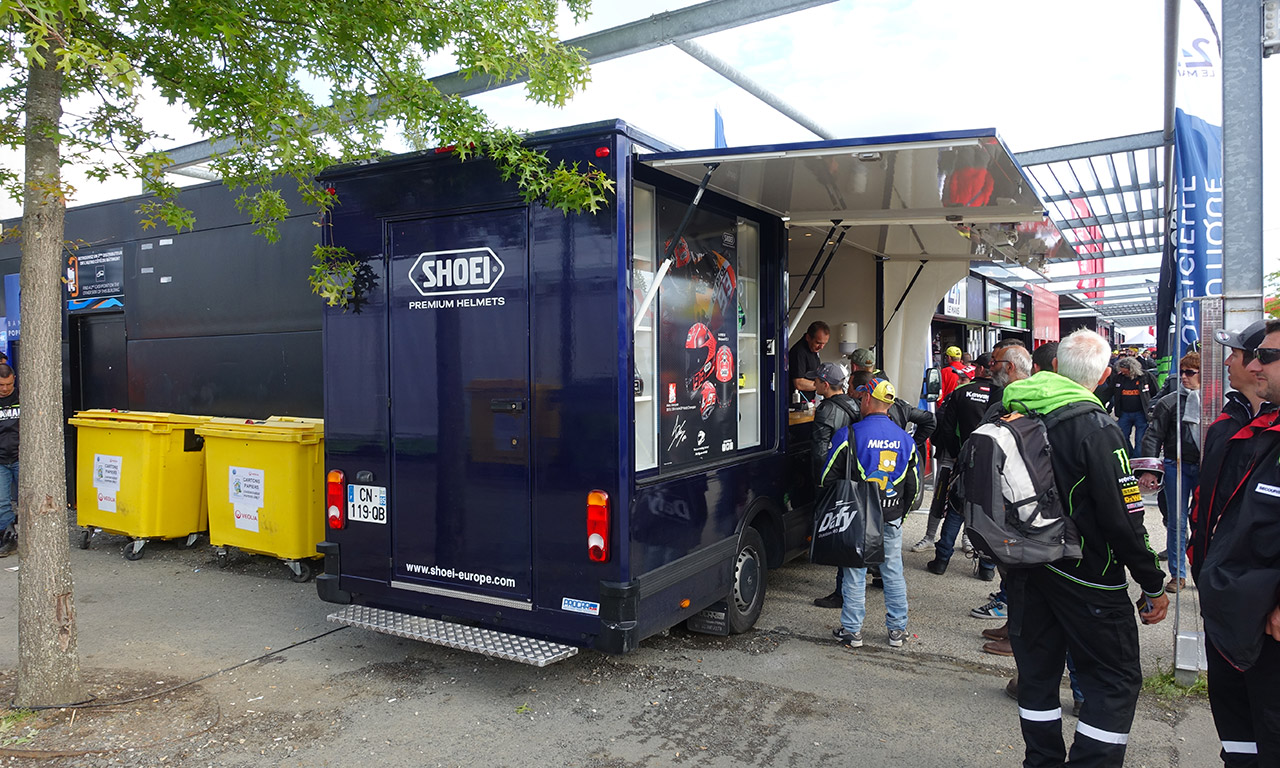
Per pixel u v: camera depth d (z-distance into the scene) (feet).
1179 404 13.17
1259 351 7.48
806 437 19.69
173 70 13.74
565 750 11.51
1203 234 18.56
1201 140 18.47
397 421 14.10
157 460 22.02
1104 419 8.98
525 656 12.16
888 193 14.87
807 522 18.99
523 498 12.89
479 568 13.38
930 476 30.40
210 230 23.89
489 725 12.32
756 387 17.26
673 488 13.30
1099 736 8.84
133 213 25.94
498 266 13.01
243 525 20.48
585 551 12.36
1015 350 14.51
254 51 13.56
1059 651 9.41
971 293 35.35
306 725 12.33
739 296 16.51
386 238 14.10
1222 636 7.41
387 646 15.76
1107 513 8.65
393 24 13.55
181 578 20.54
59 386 12.70
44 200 12.11
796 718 12.45
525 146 12.66
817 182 13.83
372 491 14.43
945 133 10.91
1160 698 12.92
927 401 25.59
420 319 13.80
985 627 16.60
